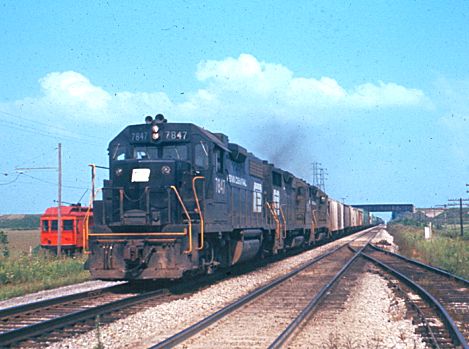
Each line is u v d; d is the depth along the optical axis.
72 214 38.72
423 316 11.91
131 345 9.54
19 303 15.33
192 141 16.83
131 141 17.03
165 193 15.59
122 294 15.71
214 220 17.36
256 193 23.33
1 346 9.41
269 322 11.23
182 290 16.34
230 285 17.44
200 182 16.41
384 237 67.56
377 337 10.00
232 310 12.23
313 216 39.75
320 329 10.63
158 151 16.94
